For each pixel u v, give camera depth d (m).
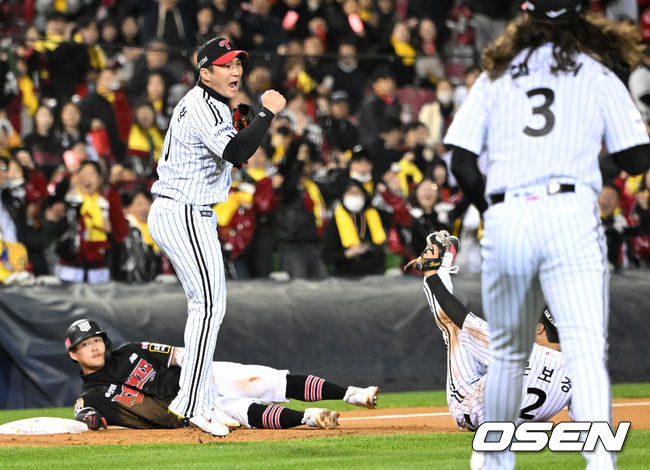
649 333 36.53
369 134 43.56
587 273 11.59
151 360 22.17
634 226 39.62
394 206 38.00
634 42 12.30
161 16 48.50
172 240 17.88
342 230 37.06
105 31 46.31
